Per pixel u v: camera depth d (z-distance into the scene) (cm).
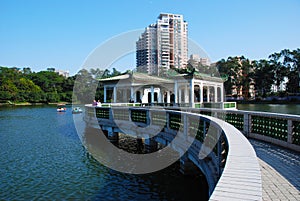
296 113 2602
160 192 830
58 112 4506
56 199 802
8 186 914
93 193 843
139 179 954
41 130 2273
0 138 1877
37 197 820
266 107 3725
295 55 5172
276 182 441
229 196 232
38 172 1068
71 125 2570
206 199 763
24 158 1297
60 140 1767
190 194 799
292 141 703
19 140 1794
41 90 7919
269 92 5625
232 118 1053
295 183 436
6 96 6888
